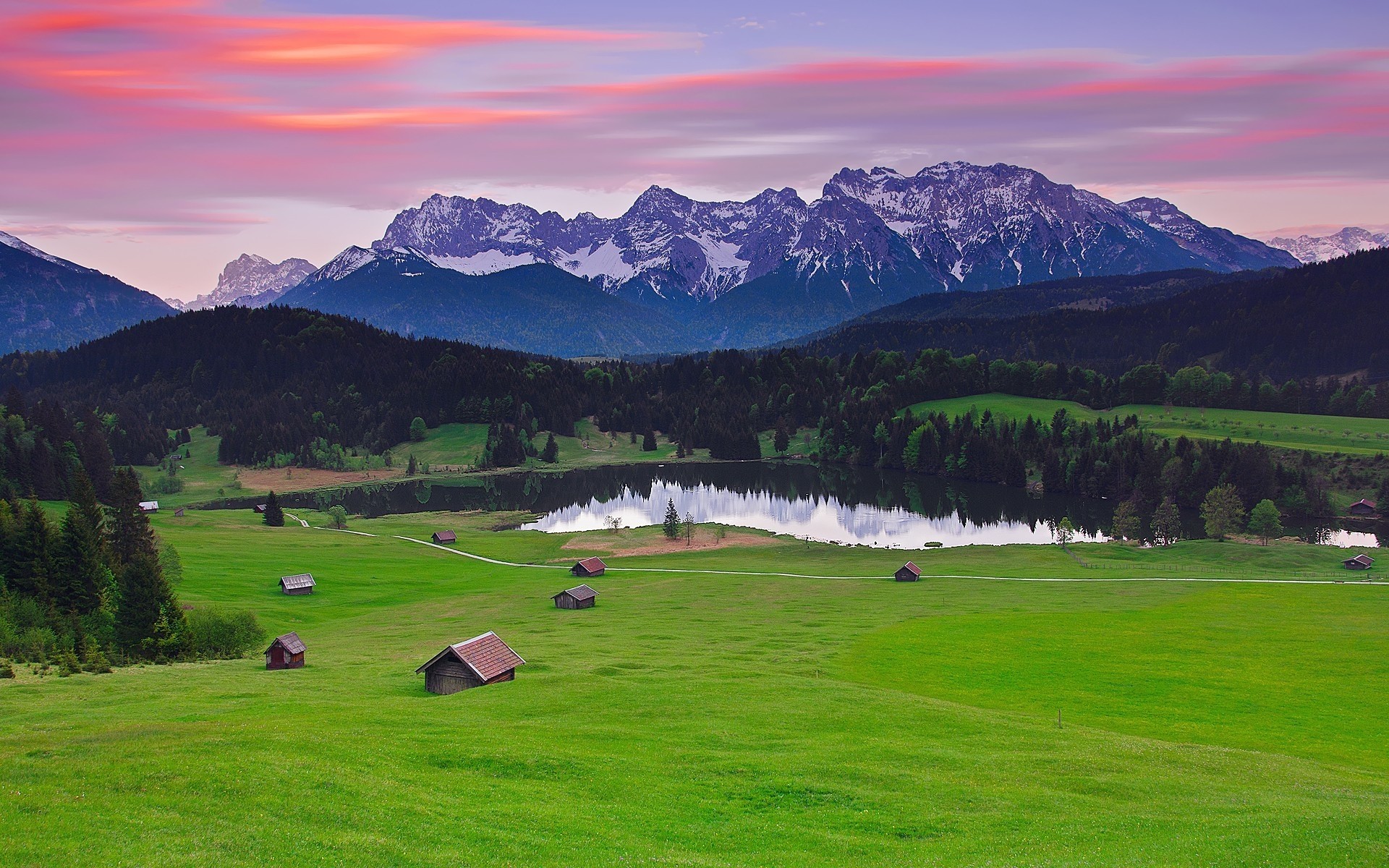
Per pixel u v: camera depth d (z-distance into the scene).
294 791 37.00
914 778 44.72
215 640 92.75
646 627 101.69
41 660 81.06
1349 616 103.62
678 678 70.56
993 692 70.31
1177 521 176.50
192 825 32.84
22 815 32.50
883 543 192.62
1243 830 37.12
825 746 50.28
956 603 117.25
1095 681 74.19
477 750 46.28
